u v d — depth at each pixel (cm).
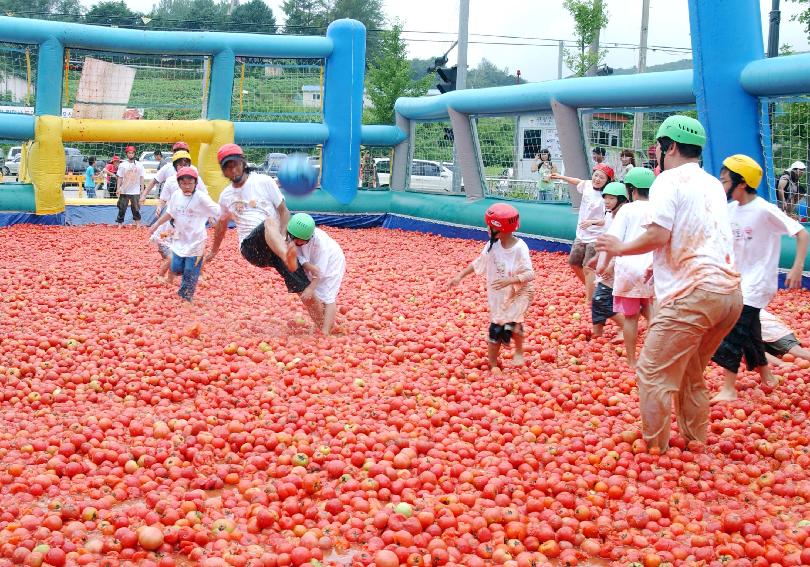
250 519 515
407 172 2309
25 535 480
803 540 491
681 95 1471
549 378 809
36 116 1984
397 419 677
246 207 987
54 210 2033
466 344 907
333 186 2216
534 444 634
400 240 1983
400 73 4184
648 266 818
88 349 856
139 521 506
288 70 2202
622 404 725
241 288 1268
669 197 590
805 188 1424
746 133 1327
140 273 1355
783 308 1146
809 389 770
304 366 830
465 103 1955
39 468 579
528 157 1952
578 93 1638
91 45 2017
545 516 521
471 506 541
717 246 593
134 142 2070
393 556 471
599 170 1135
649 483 573
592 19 3209
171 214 1138
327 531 509
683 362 606
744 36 1303
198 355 831
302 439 631
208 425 664
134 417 674
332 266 961
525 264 808
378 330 1002
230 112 2142
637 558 485
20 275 1297
